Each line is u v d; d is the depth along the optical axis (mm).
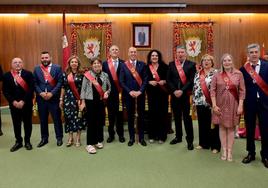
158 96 4859
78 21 7387
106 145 4797
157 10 7289
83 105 4504
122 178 3461
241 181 3348
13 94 4520
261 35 7441
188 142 4566
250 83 3791
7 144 4910
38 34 7426
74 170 3719
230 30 7434
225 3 7195
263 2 7129
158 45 7430
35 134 5527
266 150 3826
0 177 3523
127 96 4746
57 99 4746
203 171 3658
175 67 4645
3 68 7477
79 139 4777
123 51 7434
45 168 3797
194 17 7410
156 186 3238
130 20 7395
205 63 4363
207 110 4422
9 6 7262
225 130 4031
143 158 4152
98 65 4512
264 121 3768
